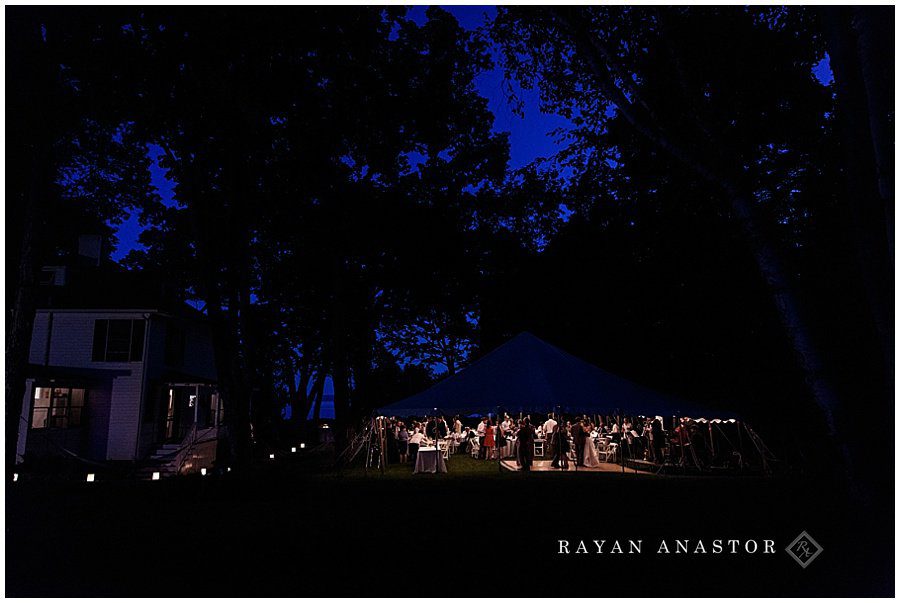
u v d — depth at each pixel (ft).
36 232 29.48
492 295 87.56
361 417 71.10
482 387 42.68
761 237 22.08
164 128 49.16
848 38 16.49
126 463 65.72
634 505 33.86
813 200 38.83
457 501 36.50
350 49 44.29
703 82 32.48
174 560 22.11
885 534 17.44
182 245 78.59
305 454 81.15
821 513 29.40
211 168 56.70
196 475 56.44
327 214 66.03
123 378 69.00
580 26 28.53
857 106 16.07
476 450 73.51
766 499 34.88
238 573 20.36
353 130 53.72
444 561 21.86
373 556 22.63
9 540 25.35
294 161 56.13
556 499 36.73
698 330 54.24
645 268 57.36
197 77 41.09
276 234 68.69
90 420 67.67
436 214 74.54
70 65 34.50
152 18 36.17
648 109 27.66
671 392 61.16
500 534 26.40
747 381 53.11
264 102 44.19
